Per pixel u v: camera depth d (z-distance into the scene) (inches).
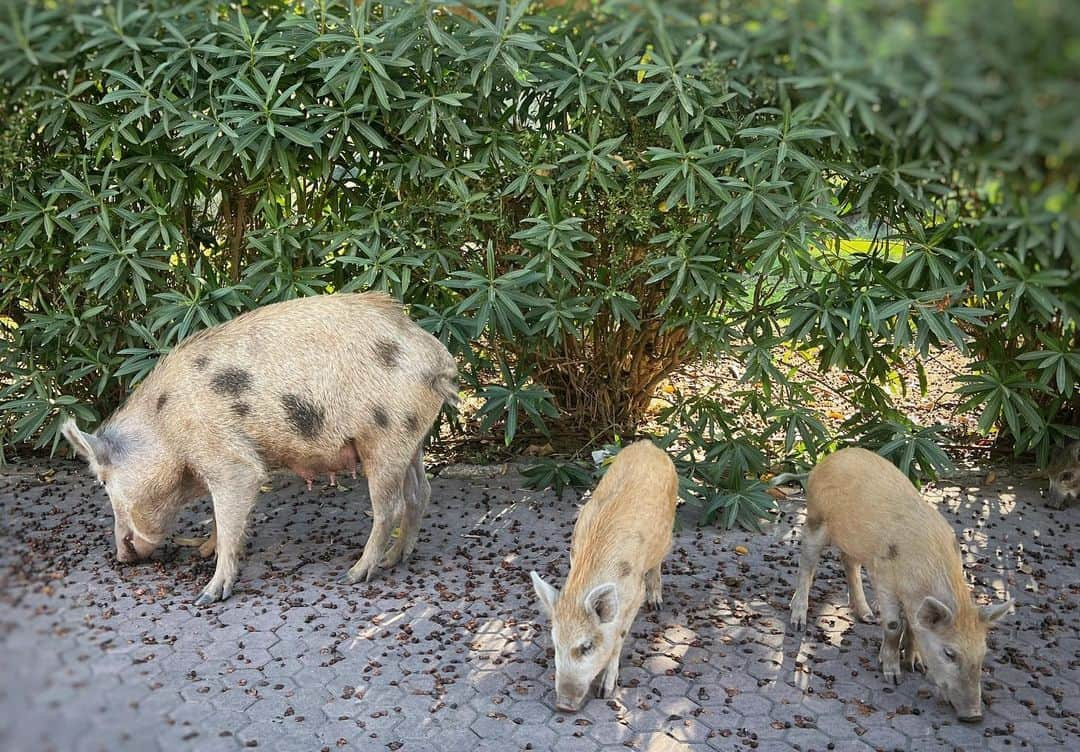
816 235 248.7
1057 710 182.5
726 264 262.7
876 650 204.1
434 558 244.4
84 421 295.1
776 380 275.6
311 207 277.4
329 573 236.1
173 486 225.8
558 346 304.3
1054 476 273.3
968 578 233.9
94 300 272.2
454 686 189.3
